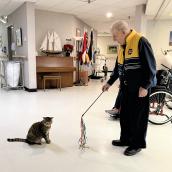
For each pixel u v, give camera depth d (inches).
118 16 339.0
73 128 131.9
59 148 104.3
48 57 281.3
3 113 161.9
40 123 106.5
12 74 266.7
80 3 259.8
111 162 92.2
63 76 299.9
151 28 329.7
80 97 227.0
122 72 96.9
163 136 122.0
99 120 148.6
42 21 301.7
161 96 148.7
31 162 91.0
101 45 639.1
